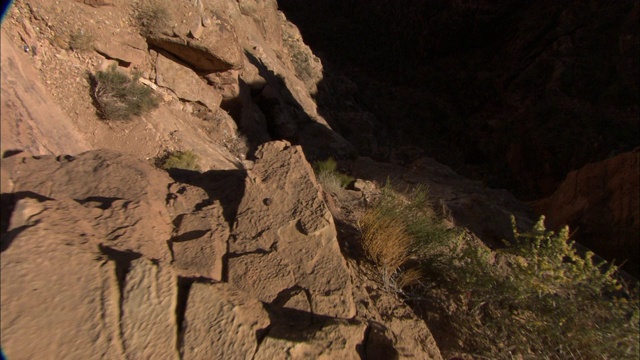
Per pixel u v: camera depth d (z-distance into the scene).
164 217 3.50
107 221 3.13
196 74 12.45
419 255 4.69
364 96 37.69
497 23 37.94
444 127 35.69
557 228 13.48
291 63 26.92
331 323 3.01
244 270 3.29
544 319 4.05
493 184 29.95
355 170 15.88
